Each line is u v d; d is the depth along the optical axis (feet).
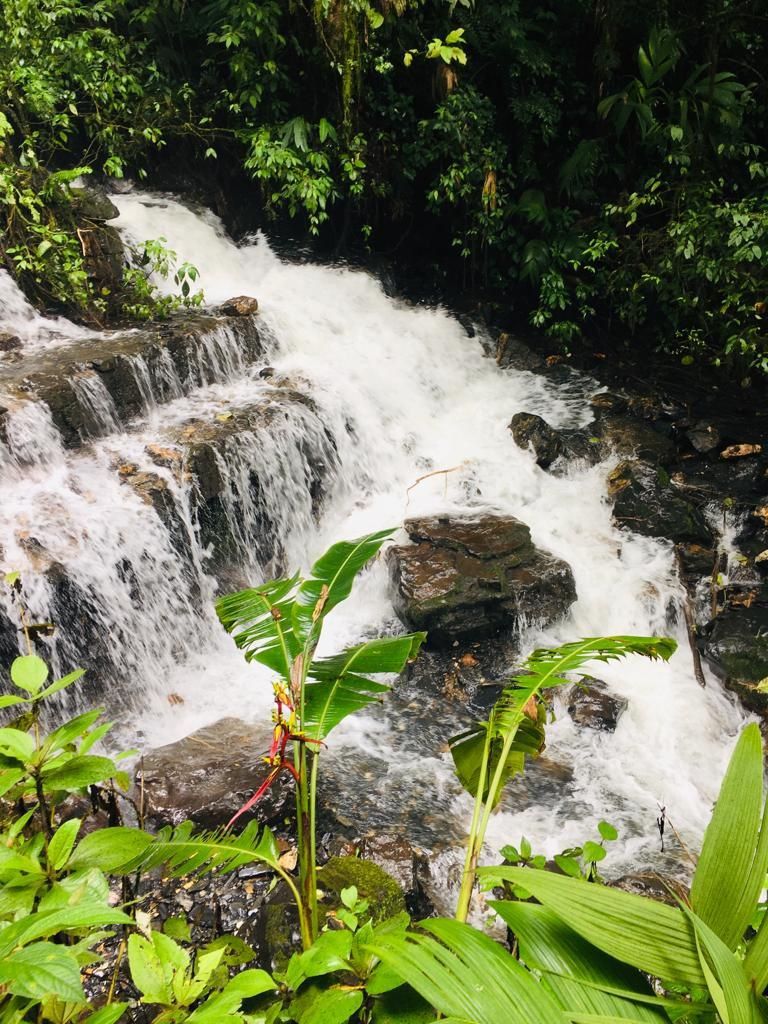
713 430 28.50
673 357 34.83
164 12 32.55
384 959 4.59
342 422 25.94
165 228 31.07
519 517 25.31
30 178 26.53
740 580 23.75
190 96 32.91
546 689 19.95
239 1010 6.63
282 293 31.48
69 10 28.02
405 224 37.45
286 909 12.05
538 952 4.74
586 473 27.48
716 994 4.14
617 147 36.27
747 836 4.80
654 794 17.28
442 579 21.47
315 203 32.01
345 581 7.99
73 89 30.99
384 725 18.75
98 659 18.38
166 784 15.30
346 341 30.42
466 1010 4.28
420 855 14.69
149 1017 10.16
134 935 5.82
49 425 20.95
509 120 36.94
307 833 6.77
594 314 35.94
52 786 6.29
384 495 26.21
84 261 26.91
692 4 35.09
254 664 20.54
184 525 21.01
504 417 29.86
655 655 7.96
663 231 33.58
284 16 32.63
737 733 19.76
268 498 23.30
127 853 6.20
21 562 17.67
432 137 34.35
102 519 19.42
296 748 6.89
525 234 36.45
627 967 4.74
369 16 30.53
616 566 24.06
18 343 23.90
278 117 33.76
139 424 23.11
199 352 25.52
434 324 33.24
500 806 16.43
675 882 14.01
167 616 20.06
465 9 34.17
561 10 36.83
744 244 30.68
